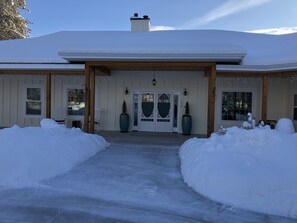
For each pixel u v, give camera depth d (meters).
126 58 10.04
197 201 4.77
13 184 5.46
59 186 5.43
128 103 14.04
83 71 11.63
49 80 11.70
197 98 13.70
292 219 4.16
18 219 4.03
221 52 9.48
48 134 7.80
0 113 14.88
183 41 13.61
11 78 14.76
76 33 16.94
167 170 6.70
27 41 15.62
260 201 4.56
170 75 13.77
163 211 4.34
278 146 5.89
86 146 8.25
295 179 4.73
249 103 13.67
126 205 4.55
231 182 4.89
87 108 10.70
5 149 6.22
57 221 3.97
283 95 13.43
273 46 13.11
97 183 5.63
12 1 27.66
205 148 6.78
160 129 14.00
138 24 17.36
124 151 8.88
